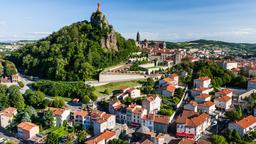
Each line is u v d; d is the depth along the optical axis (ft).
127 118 649.61
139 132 567.59
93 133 602.44
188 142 504.43
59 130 605.73
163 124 595.88
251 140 544.21
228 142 542.57
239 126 567.18
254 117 610.65
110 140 544.62
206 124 613.11
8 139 586.86
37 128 595.47
